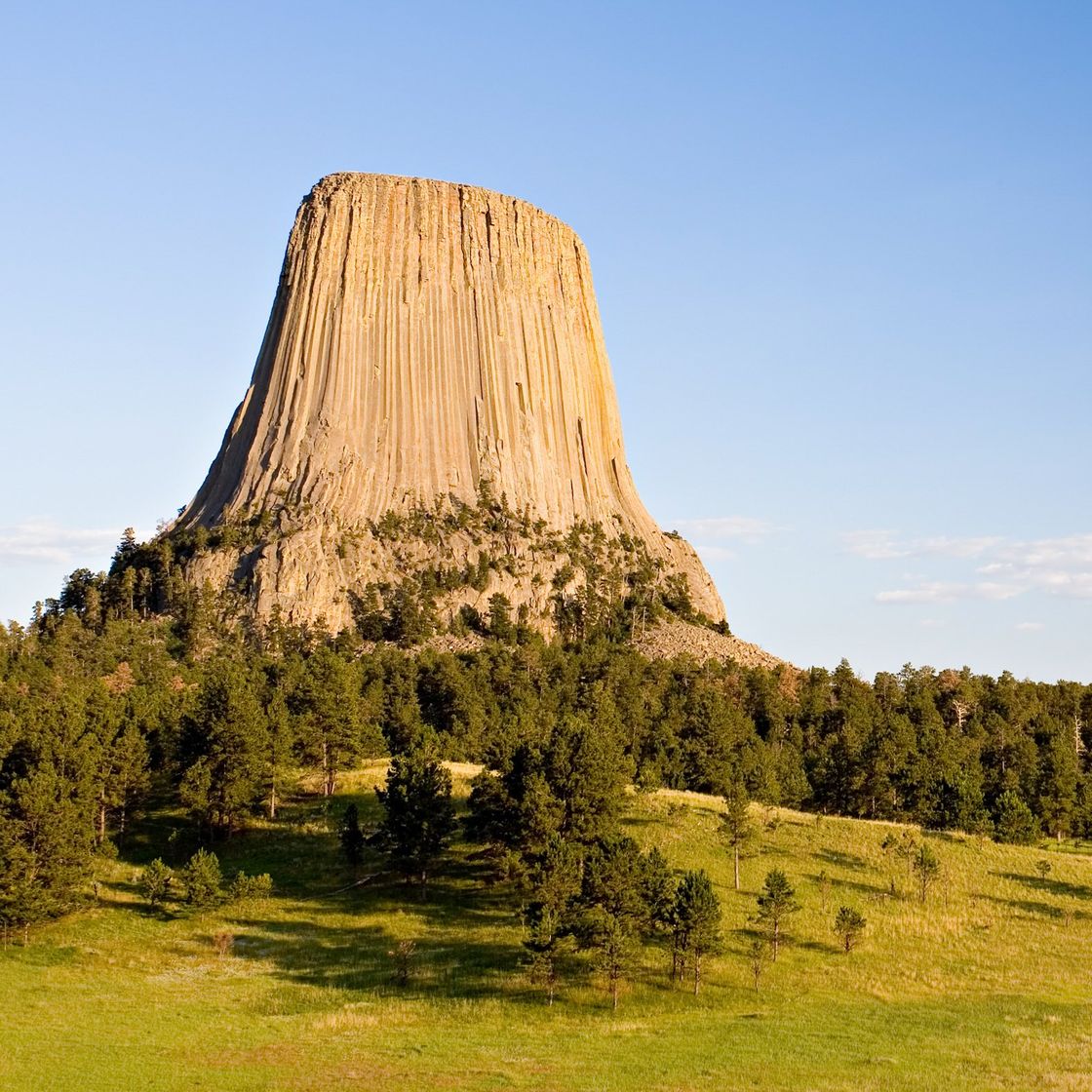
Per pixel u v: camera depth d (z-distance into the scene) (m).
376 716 136.38
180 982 70.50
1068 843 120.25
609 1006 66.50
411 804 86.31
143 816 105.12
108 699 113.00
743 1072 55.09
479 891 86.25
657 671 192.00
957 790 109.75
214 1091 53.06
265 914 83.25
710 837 95.94
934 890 88.31
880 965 73.50
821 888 86.88
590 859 73.25
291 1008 66.00
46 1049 57.50
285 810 105.94
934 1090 52.78
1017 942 78.81
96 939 78.31
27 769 85.75
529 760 85.81
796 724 162.50
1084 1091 52.75
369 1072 55.72
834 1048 58.66
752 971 71.75
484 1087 53.47
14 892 76.31
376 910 83.31
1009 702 183.00
